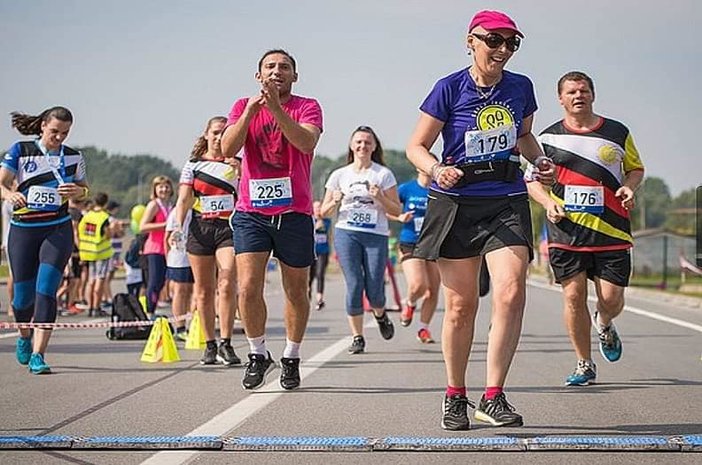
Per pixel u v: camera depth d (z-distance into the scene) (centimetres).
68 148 1248
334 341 1612
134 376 1179
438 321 2058
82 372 1220
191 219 1287
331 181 1466
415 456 721
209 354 1305
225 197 1273
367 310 2325
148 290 1903
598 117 1069
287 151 978
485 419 819
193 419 882
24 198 1198
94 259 2320
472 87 812
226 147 951
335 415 900
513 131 815
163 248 1892
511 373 1190
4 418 889
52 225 1230
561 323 1984
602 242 1052
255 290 1007
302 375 1179
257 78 980
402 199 1555
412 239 1554
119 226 2684
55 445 750
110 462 706
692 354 1402
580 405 952
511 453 730
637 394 1023
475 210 810
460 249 817
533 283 4694
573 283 1069
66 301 2397
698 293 3872
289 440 758
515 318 807
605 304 1072
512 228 805
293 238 993
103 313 2356
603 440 746
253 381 1030
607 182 1051
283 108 975
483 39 791
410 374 1187
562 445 737
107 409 936
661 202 17012
